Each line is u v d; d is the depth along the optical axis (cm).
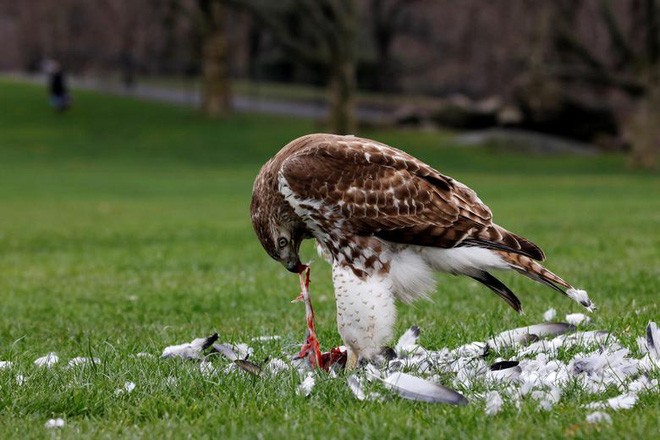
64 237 2200
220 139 5691
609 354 691
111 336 957
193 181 4159
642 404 579
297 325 970
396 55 7769
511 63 6322
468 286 1241
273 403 620
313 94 7888
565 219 2347
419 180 739
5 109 6650
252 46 8356
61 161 4991
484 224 735
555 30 4722
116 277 1503
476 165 4841
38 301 1270
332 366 731
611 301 1038
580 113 5497
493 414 570
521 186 3797
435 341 824
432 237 729
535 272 723
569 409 571
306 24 5331
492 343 778
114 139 5716
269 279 1398
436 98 7738
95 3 8088
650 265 1384
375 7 7319
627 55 4578
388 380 615
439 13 7138
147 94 7775
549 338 798
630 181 4056
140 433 560
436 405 598
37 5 8781
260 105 7144
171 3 6259
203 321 1042
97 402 632
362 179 732
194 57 7825
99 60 9138
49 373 713
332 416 581
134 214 2823
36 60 10119
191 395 653
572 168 4750
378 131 5928
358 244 735
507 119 5609
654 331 707
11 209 3000
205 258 1719
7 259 1822
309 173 732
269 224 755
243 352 783
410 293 750
